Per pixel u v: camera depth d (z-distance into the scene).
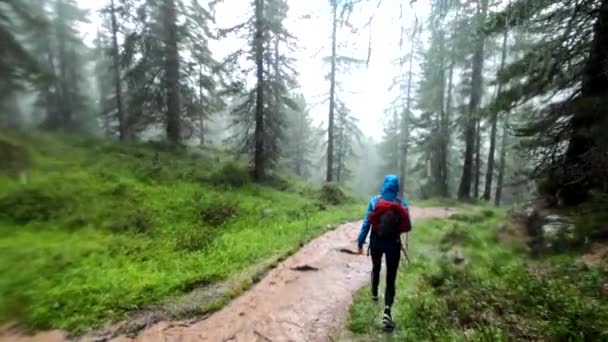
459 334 4.33
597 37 8.68
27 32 13.24
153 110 23.16
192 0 23.28
